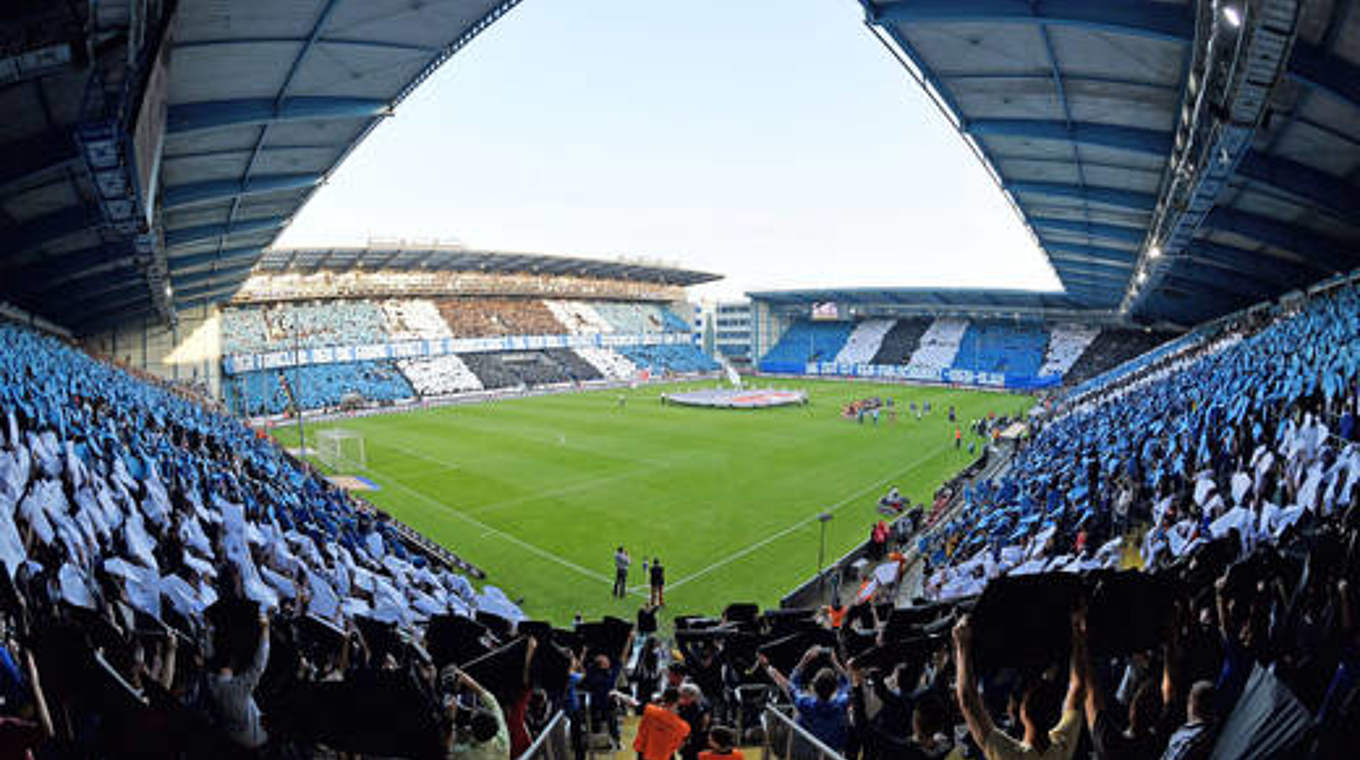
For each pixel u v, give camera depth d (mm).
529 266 81562
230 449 24516
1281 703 2549
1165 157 19406
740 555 23344
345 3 14844
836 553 23656
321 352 67125
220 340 62750
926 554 22297
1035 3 13828
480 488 31625
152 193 14984
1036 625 3518
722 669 9352
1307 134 16703
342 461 37562
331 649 6863
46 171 16266
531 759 4633
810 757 5066
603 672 8562
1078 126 19531
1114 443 23109
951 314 92250
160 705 3826
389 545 18766
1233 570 4879
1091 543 14289
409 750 3771
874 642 7484
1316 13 11922
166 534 10008
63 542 6805
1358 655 3545
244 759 3959
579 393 71625
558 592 20406
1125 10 13180
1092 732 3404
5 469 7477
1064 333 82812
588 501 29438
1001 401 66812
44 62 9469
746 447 41375
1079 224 31516
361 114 19906
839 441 43719
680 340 99188
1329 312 25234
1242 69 10914
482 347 78188
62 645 3488
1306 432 11039
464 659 7082
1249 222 24844
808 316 105688
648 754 6062
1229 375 25312
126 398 26828
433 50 17766
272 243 38531
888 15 15492
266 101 18344
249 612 4184
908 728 5062
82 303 39875
